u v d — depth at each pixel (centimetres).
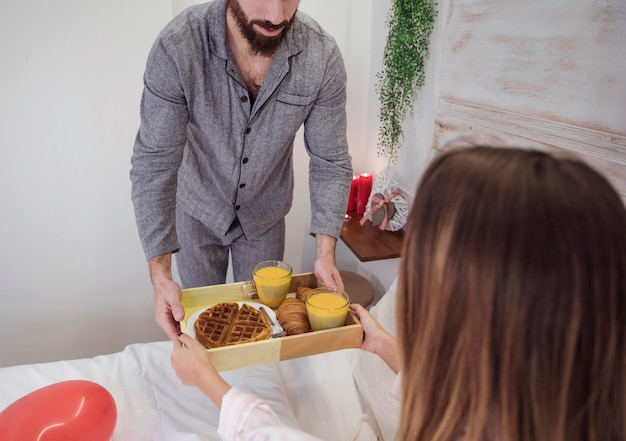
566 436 51
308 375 135
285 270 130
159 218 128
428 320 56
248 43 121
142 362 131
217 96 130
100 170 201
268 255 177
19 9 172
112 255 214
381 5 203
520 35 125
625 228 48
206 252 171
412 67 174
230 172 147
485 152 54
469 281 51
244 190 153
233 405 80
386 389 118
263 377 127
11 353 213
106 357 134
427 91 175
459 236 51
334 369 138
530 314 48
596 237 47
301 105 137
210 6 124
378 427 117
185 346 98
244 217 163
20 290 206
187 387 123
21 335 212
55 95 186
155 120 124
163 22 189
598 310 48
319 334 107
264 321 115
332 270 135
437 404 57
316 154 151
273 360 106
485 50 140
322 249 143
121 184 205
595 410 51
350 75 222
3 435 96
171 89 121
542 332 48
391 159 208
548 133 119
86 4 179
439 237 53
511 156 52
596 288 47
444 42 161
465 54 150
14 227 197
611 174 103
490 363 51
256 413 79
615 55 99
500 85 135
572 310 47
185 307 126
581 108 108
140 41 189
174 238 131
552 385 49
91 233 208
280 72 129
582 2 106
